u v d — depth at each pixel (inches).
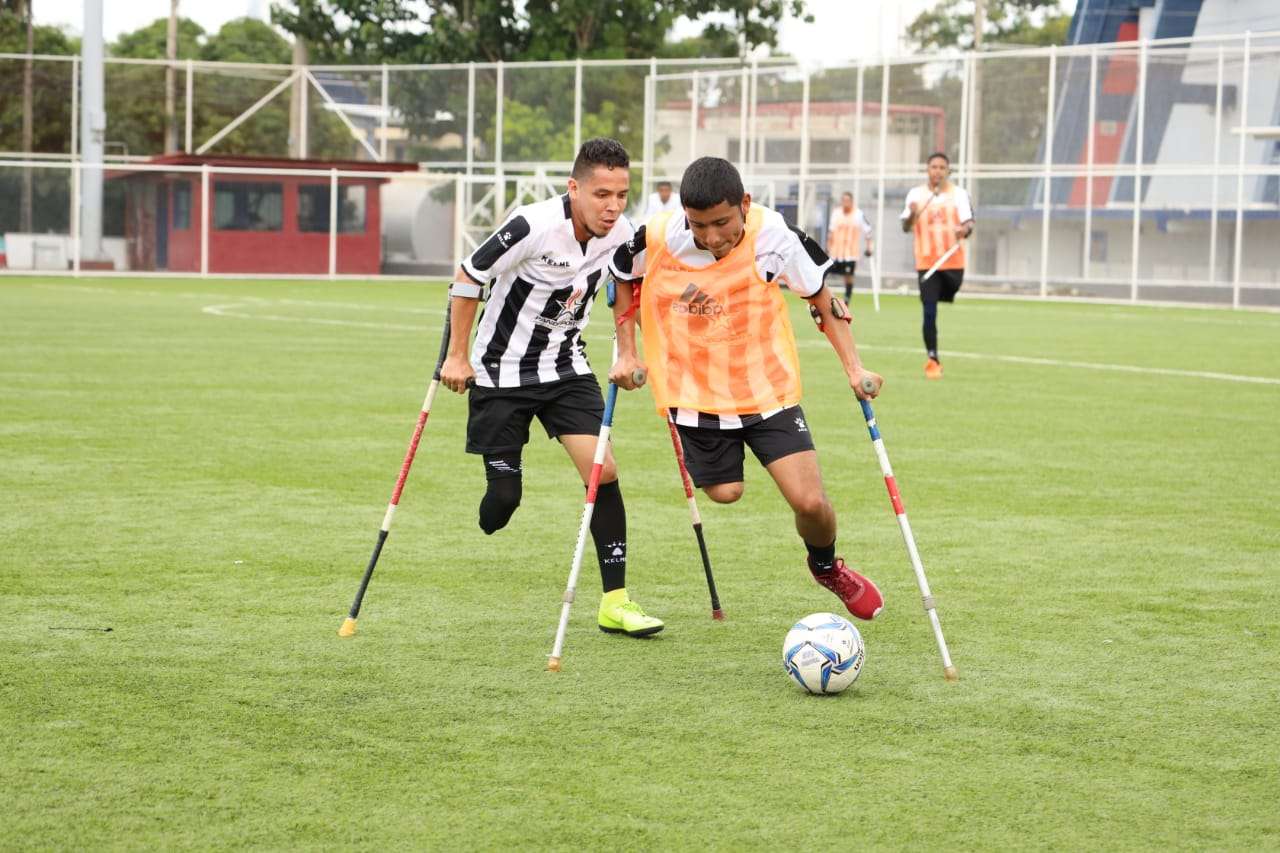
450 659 265.6
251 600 305.7
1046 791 201.6
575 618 297.4
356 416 593.9
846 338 275.1
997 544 369.1
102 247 2112.5
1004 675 258.7
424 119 2384.4
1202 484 457.7
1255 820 191.8
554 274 291.4
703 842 182.2
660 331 282.2
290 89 2628.0
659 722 230.1
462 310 287.4
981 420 605.6
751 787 201.3
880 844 182.5
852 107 1924.2
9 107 2524.6
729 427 279.7
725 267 272.8
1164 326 1259.2
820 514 272.2
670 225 275.4
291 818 188.5
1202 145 1720.0
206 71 2600.9
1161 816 193.0
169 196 2237.9
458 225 2247.8
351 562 342.6
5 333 972.6
